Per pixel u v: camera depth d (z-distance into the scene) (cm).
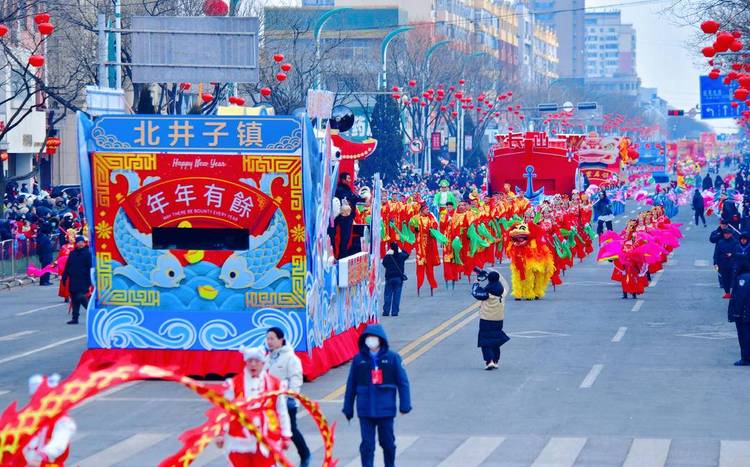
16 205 8344
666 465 2575
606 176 14075
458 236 6600
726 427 2988
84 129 3775
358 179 11725
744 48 7844
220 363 3762
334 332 4094
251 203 3738
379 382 2444
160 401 3428
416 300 6009
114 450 2784
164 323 3791
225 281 3772
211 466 2638
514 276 5981
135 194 3784
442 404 3319
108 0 8888
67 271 5191
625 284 5994
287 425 2331
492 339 3894
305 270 3738
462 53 19200
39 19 5022
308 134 3700
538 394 3459
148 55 5997
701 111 10031
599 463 2600
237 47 5969
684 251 9050
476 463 2612
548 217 6606
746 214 10938
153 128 3762
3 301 6144
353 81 15075
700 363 4012
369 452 2459
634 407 3256
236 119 3716
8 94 10725
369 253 4662
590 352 4266
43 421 1656
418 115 15925
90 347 3831
